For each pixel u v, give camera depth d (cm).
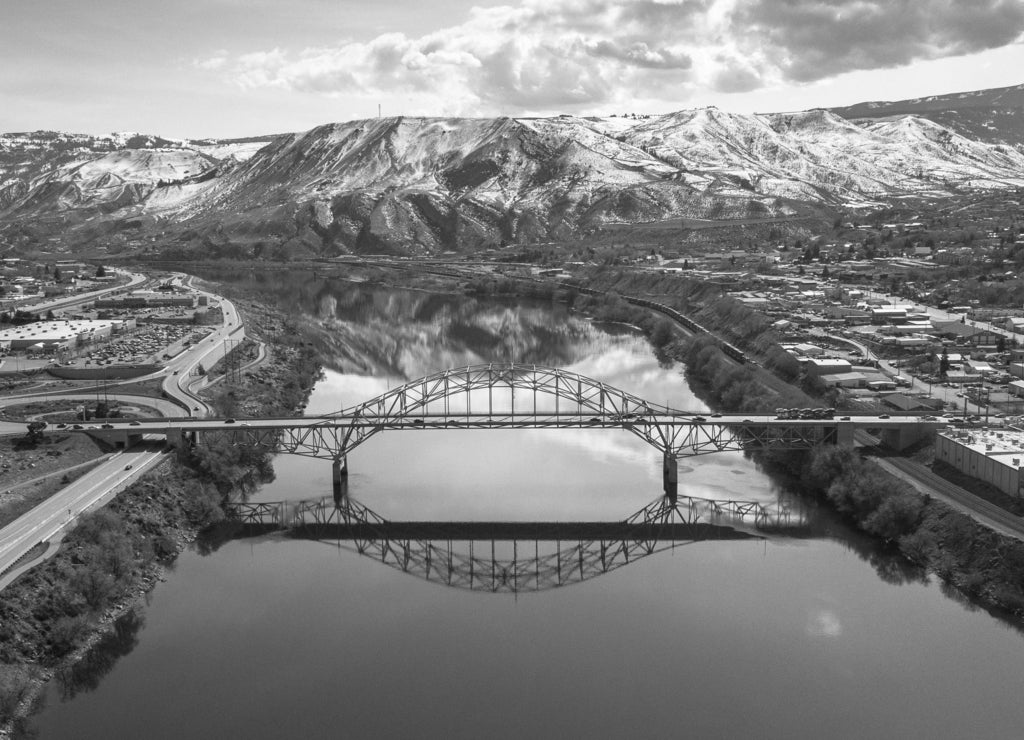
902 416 17150
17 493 14462
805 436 16825
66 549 12450
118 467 15738
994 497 13800
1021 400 19012
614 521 15462
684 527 15162
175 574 13388
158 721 9831
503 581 13188
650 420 16712
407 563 13862
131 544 13338
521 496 16738
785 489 16750
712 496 16525
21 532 12988
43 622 11250
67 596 11688
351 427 16712
